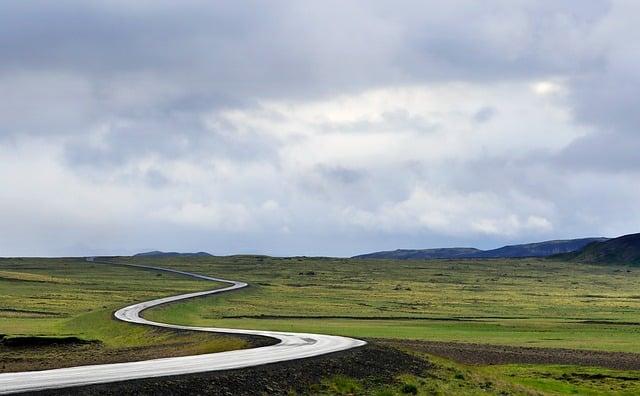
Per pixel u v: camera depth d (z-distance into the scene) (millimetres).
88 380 35812
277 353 54438
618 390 60906
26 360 65500
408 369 52969
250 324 122875
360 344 63031
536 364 77500
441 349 88938
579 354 87062
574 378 67500
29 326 115250
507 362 79375
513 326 128875
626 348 93875
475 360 80375
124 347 78250
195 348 67812
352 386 43438
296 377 42906
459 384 50844
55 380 35812
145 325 102312
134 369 42094
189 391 35844
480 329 121625
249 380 39969
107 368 43000
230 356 52250
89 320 121062
